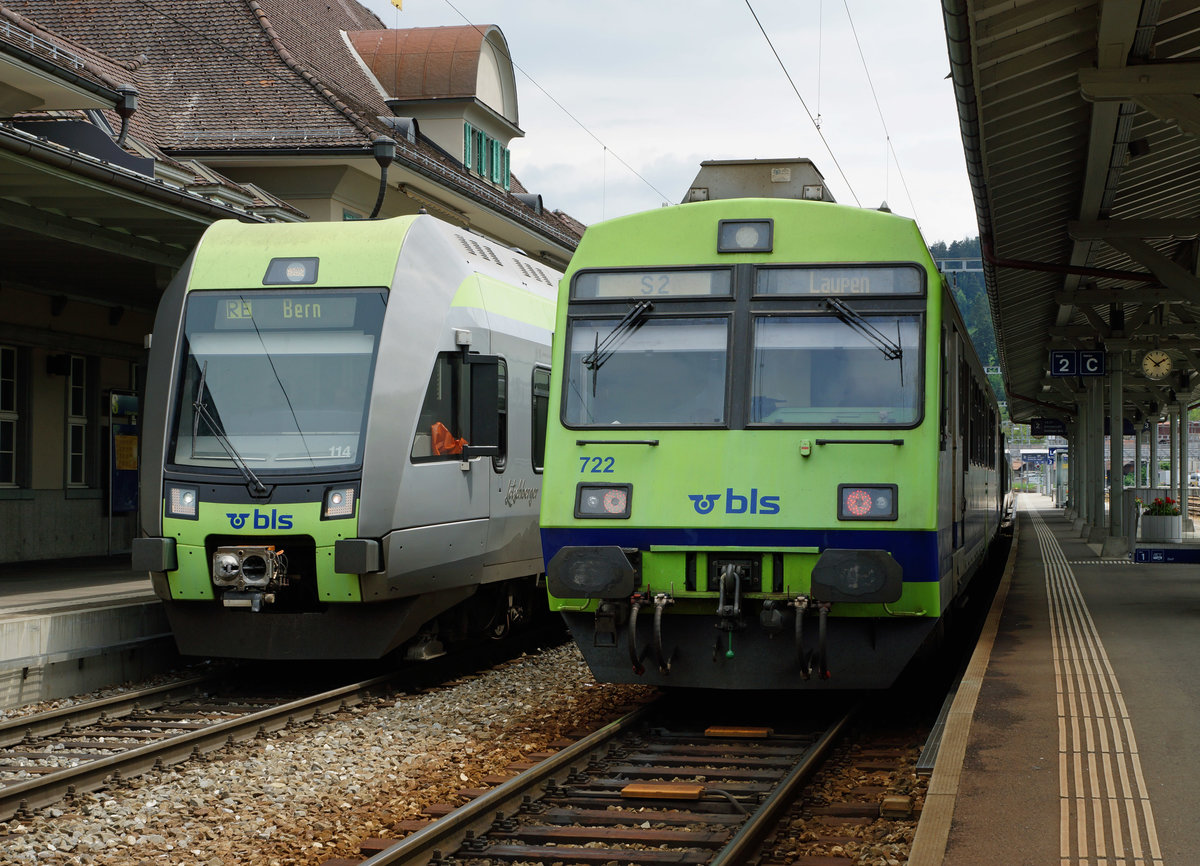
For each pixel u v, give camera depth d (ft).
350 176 80.38
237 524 36.45
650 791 24.21
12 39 50.60
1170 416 132.16
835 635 30.53
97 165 40.81
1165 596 52.54
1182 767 22.20
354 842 22.44
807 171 36.14
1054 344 103.14
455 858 20.95
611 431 31.32
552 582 30.78
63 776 25.52
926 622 30.25
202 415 37.60
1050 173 48.44
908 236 31.27
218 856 21.84
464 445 40.04
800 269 31.45
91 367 66.59
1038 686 30.12
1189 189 55.77
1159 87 36.14
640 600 30.45
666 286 31.96
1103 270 56.54
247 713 34.94
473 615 44.09
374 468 36.40
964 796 20.57
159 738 31.60
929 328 30.66
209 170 69.05
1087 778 21.53
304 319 37.91
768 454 30.45
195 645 37.96
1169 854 17.46
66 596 43.73
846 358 30.81
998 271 65.51
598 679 31.71
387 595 36.81
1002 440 108.06
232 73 84.58
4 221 43.73
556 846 21.52
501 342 42.70
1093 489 100.68
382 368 37.04
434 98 97.66
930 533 29.76
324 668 43.34
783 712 33.91
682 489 30.60
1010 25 33.76
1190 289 53.31
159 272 55.16
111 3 90.84
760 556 30.27
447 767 28.09
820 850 20.80
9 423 61.11
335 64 95.66
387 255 38.40
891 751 28.76
